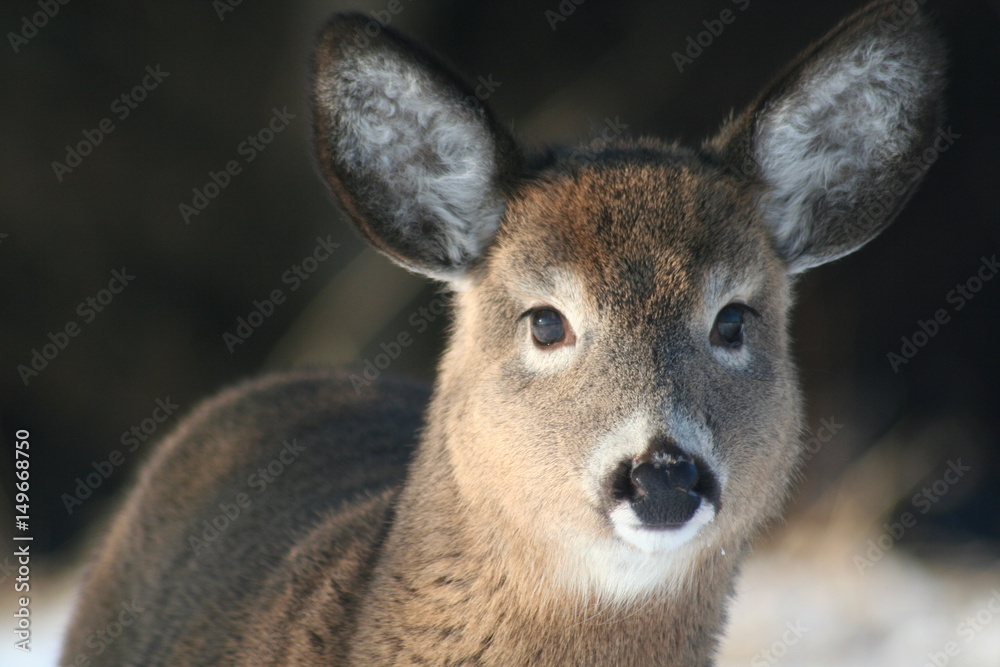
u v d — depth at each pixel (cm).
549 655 667
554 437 645
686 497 613
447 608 669
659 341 647
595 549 653
